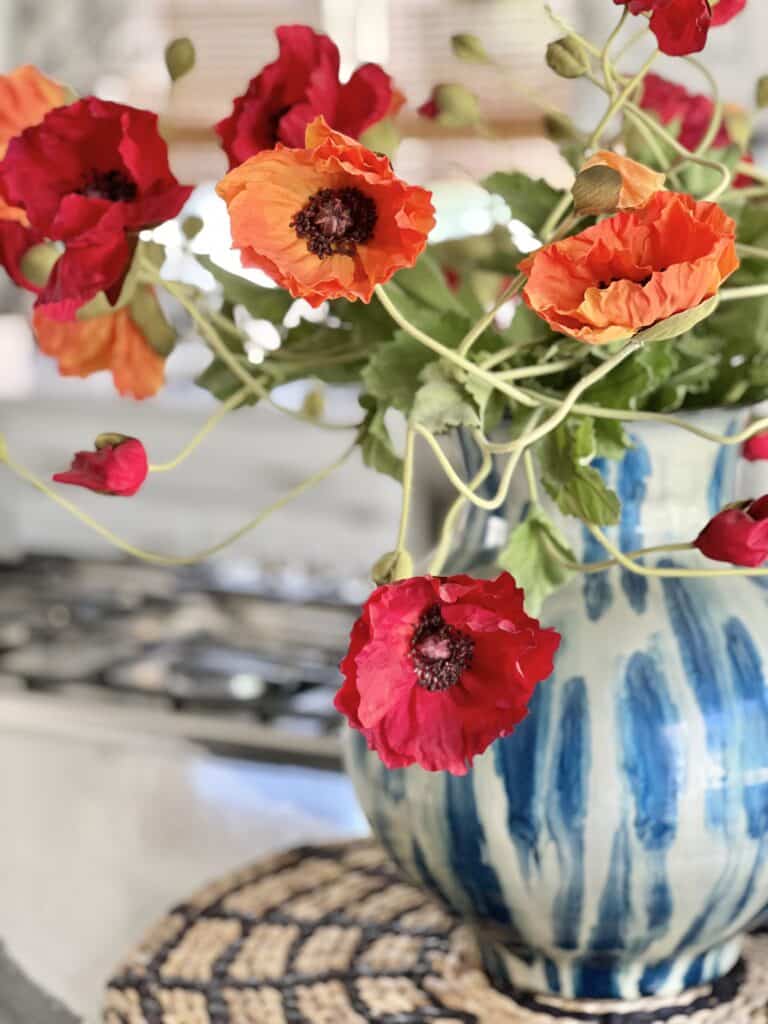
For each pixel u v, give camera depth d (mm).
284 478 2561
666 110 700
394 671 488
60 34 2756
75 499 2703
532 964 711
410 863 678
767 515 538
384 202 473
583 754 617
